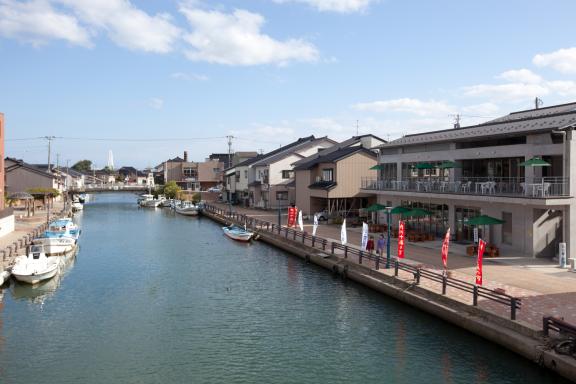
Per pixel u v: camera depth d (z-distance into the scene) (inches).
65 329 859.4
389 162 1829.5
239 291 1106.7
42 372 685.3
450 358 709.3
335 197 2094.0
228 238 2000.5
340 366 696.4
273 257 1542.8
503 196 1175.0
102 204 4601.4
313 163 2289.6
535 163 1064.8
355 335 811.4
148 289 1135.0
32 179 3380.9
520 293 843.4
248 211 2851.9
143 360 724.7
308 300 1022.4
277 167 2901.1
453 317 794.2
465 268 1071.6
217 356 737.6
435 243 1451.8
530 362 637.9
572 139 1087.0
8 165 3383.4
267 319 904.3
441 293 870.4
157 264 1437.0
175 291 1114.7
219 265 1414.9
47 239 1497.3
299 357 729.6
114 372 684.1
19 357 737.6
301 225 1697.8
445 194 1403.8
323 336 811.4
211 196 4138.8
